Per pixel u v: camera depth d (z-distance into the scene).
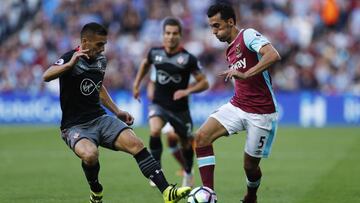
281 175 35.44
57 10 80.31
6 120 70.25
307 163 40.56
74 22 78.81
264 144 24.06
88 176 23.56
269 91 23.83
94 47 22.98
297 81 69.81
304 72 69.69
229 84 70.50
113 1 79.50
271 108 23.83
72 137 23.31
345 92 68.75
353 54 72.06
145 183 32.69
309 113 66.31
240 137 58.78
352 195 28.80
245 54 23.44
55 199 27.89
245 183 32.84
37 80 74.06
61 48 76.81
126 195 29.06
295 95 66.69
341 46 72.56
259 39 22.86
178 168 39.34
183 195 22.41
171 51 33.34
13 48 77.88
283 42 72.00
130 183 32.69
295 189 30.70
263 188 31.03
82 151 22.80
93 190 24.14
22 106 69.94
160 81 33.34
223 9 23.58
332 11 75.44
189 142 32.75
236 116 23.84
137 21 77.88
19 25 82.00
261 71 22.33
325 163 40.47
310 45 72.38
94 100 23.88
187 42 74.38
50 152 47.09
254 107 23.69
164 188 22.97
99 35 22.88
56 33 78.38
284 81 69.75
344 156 43.78
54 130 63.09
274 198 28.28
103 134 23.69
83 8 80.00
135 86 34.41
